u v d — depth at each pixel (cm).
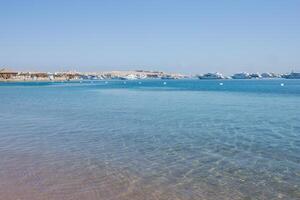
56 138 2094
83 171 1359
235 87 12700
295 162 1489
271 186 1186
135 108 4231
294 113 3538
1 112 3716
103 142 1959
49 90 10175
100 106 4550
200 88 11719
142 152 1695
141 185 1195
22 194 1098
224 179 1262
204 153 1669
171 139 2050
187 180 1252
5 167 1410
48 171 1355
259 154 1644
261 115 3356
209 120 2969
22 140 2023
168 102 5266
